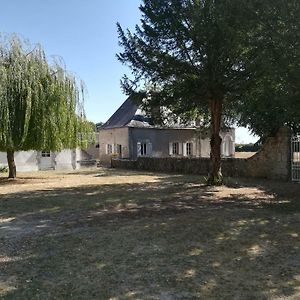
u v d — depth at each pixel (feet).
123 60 43.16
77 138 56.90
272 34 26.05
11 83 47.88
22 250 18.67
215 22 35.50
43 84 50.85
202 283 13.92
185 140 102.89
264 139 55.01
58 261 16.78
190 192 40.14
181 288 13.48
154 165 76.74
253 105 41.50
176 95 40.47
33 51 50.62
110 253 17.87
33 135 50.11
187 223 24.27
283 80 27.17
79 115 56.44
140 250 18.29
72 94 54.19
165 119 47.21
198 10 37.55
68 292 13.25
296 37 24.30
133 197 36.96
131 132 95.09
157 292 13.16
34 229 23.47
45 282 14.25
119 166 87.97
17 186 48.32
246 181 50.65
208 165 63.82
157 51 41.50
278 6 24.38
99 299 12.64
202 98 42.70
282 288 13.37
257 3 25.36
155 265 16.02
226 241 19.77
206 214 27.40
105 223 24.84
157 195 38.22
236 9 27.25
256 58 31.07
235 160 57.88
